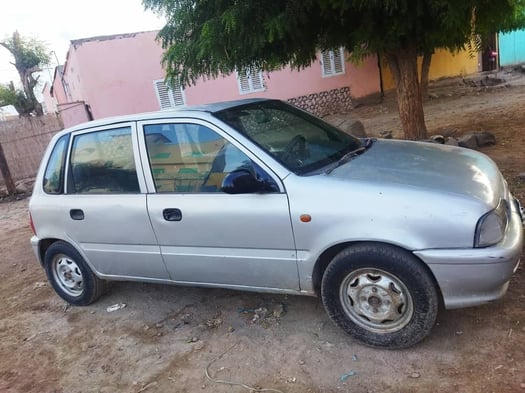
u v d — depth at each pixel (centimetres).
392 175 304
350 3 513
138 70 1602
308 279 317
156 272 386
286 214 307
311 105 1811
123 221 381
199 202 341
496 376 266
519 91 1484
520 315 312
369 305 301
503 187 321
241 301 407
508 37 1903
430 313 282
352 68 1833
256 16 538
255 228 320
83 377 344
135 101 1614
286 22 526
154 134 371
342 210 290
